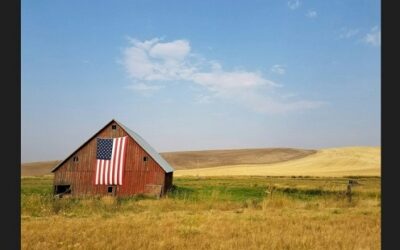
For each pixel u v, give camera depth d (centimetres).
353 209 2612
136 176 5003
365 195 3684
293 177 8794
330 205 2895
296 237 1616
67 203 2761
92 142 5125
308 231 1758
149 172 4984
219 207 2809
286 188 4938
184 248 1437
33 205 2572
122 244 1501
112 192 5012
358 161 11356
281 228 1842
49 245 1509
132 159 5044
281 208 2745
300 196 4075
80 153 5125
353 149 13712
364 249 1409
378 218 2155
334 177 8256
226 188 5578
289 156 14900
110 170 5038
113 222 2053
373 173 9138
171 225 1952
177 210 2683
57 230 1797
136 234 1702
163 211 2609
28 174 14938
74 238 1625
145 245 1490
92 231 1772
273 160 14550
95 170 5056
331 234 1686
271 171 11112
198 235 1681
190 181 7781
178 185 6488
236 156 15988
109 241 1563
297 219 2141
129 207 2773
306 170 10750
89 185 5059
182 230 1792
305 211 2545
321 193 4391
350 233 1708
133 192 4966
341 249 1419
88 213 2488
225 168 13312
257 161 14750
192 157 16312
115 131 5109
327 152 14175
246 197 4134
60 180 5112
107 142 5097
